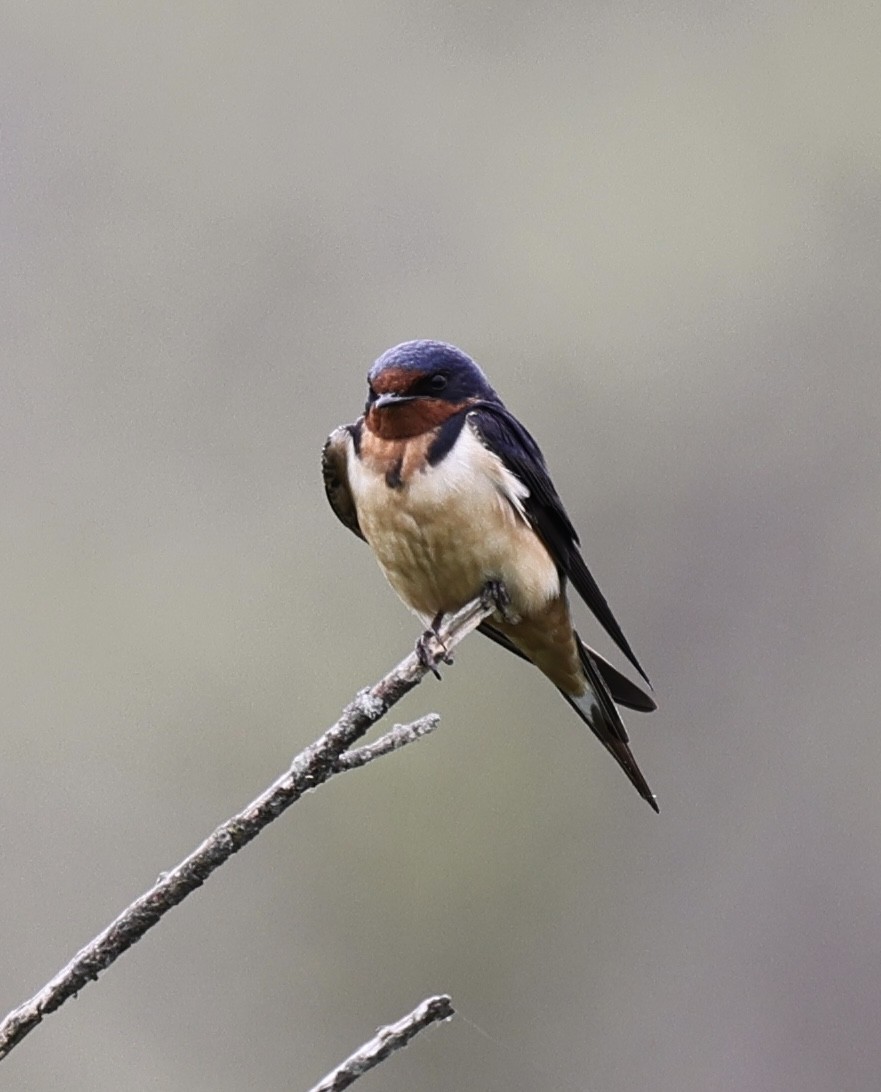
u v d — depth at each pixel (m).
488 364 16.91
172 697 14.73
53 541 15.48
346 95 18.11
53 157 17.72
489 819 13.88
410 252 17.50
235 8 18.12
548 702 14.45
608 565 16.08
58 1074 13.30
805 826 15.33
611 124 18.30
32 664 14.87
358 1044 13.25
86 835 14.15
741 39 18.66
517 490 7.57
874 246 17.61
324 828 13.69
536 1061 13.54
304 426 16.39
